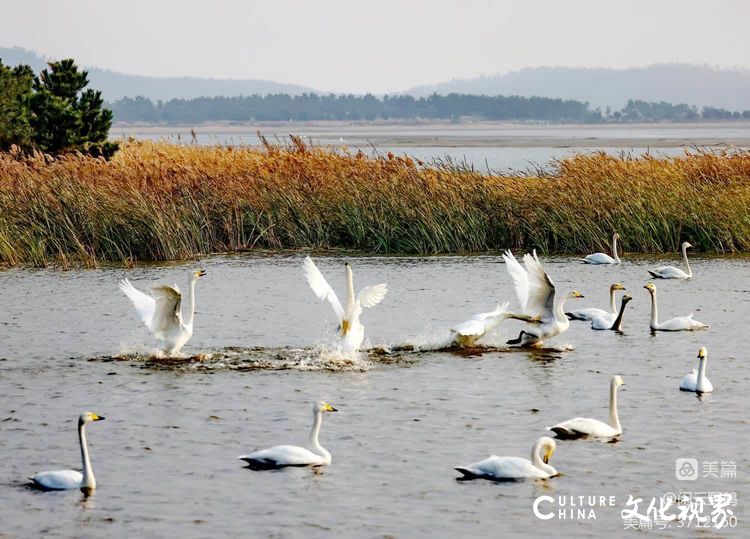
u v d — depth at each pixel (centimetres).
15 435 1658
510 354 2211
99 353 2203
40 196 3572
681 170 3916
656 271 3175
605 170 3844
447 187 3797
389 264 3416
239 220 3759
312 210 3797
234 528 1305
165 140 4966
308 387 1930
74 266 3381
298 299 2819
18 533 1290
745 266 3366
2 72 4888
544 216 3694
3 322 2519
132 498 1398
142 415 1756
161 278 3153
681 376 2009
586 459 1537
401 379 1991
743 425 1694
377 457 1548
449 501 1385
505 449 1585
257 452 1513
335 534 1287
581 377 2006
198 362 2120
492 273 3222
